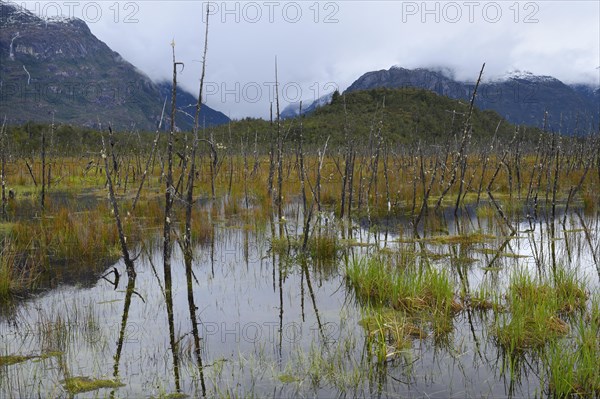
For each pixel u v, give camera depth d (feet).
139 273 32.58
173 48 29.99
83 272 32.48
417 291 26.14
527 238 42.42
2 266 29.17
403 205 60.08
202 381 18.31
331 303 26.96
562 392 16.99
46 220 46.50
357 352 20.61
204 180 79.51
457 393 17.35
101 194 72.08
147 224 46.75
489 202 61.82
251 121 222.07
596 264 33.78
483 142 135.13
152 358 20.29
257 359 20.12
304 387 17.80
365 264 30.89
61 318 24.57
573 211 55.77
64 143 141.90
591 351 18.79
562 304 24.80
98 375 18.75
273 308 26.23
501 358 20.04
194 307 26.43
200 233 42.73
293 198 65.26
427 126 247.09
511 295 25.53
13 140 129.39
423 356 20.25
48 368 19.31
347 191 63.26
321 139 166.91
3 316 24.82
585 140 100.83
